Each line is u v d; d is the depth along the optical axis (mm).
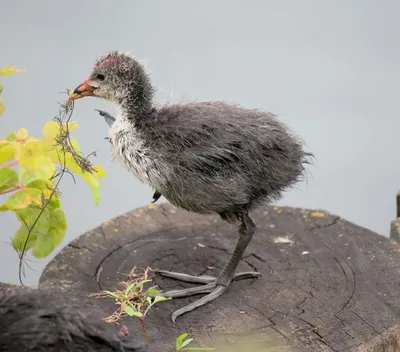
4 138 10688
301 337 9398
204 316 9820
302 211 11938
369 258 10844
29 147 10133
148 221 11727
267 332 9508
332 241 11242
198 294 10234
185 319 9773
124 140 9875
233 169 9570
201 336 9453
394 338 9453
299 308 9906
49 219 10867
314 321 9664
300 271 10625
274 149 9703
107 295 10133
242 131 9609
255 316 9789
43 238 10977
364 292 10156
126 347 7781
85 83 10250
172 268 10766
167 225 11656
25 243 10648
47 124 10250
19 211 10688
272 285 10367
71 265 10711
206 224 11703
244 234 10188
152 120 9883
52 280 10398
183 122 9719
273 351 9172
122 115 10008
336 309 9867
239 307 9969
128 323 9664
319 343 9297
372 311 9805
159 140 9664
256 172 9656
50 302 7992
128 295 9672
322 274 10547
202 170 9531
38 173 10109
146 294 9859
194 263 10875
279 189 10008
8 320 7777
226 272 10305
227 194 9609
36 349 7586
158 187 9859
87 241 11188
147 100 9992
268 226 11617
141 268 10719
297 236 11375
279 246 11164
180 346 8797
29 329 7668
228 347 9242
